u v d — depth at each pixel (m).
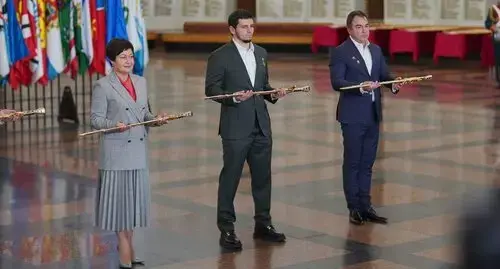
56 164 18.44
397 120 24.19
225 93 11.80
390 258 11.55
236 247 11.99
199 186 16.17
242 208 14.45
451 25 42.72
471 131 22.34
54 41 21.31
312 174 17.22
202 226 13.30
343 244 12.25
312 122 23.92
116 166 10.74
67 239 12.66
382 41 41.91
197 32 49.00
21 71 21.09
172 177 16.97
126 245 11.12
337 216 13.89
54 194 15.66
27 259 11.66
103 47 21.56
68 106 24.31
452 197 15.16
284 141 21.00
